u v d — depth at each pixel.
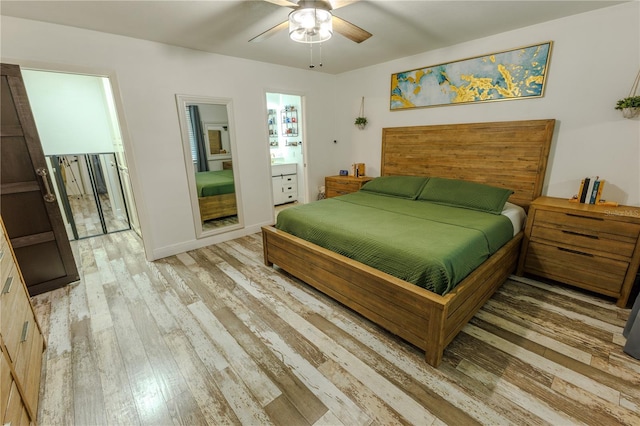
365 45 3.17
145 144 3.00
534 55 2.72
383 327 1.95
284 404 1.47
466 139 3.28
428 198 3.18
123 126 2.85
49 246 2.56
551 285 2.57
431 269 1.67
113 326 2.10
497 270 2.27
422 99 3.61
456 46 3.19
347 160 4.79
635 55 2.29
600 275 2.27
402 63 3.71
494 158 3.11
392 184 3.58
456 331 1.79
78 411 1.45
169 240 3.33
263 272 2.92
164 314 2.23
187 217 3.43
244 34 2.75
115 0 2.01
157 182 3.14
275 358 1.78
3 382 1.14
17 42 2.27
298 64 3.92
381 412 1.42
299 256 2.54
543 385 1.55
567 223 2.37
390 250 1.90
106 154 4.16
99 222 4.41
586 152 2.62
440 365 1.70
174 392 1.55
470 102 3.22
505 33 2.85
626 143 2.42
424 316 1.66
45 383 1.61
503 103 3.01
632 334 1.72
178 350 1.85
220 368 1.71
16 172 2.36
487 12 2.39
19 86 2.29
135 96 2.87
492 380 1.59
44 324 2.13
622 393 1.49
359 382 1.59
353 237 2.14
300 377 1.63
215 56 3.34
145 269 3.01
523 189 2.96
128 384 1.60
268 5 2.15
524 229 2.66
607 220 2.18
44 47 2.37
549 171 2.84
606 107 2.47
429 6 2.26
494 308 2.24
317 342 1.91
